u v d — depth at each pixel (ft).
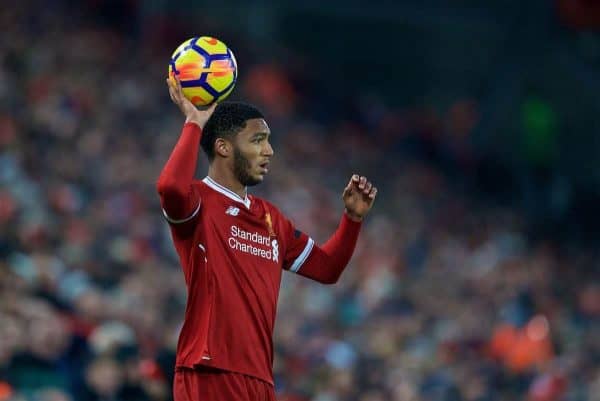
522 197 374.02
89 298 136.15
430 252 276.21
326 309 203.51
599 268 318.65
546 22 400.06
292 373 155.63
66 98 244.83
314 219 261.03
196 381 63.82
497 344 216.54
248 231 66.28
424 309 227.61
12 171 195.93
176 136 264.52
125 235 190.49
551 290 263.90
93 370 108.88
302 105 366.84
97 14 341.21
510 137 401.08
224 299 64.18
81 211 196.13
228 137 66.39
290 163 303.68
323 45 435.53
